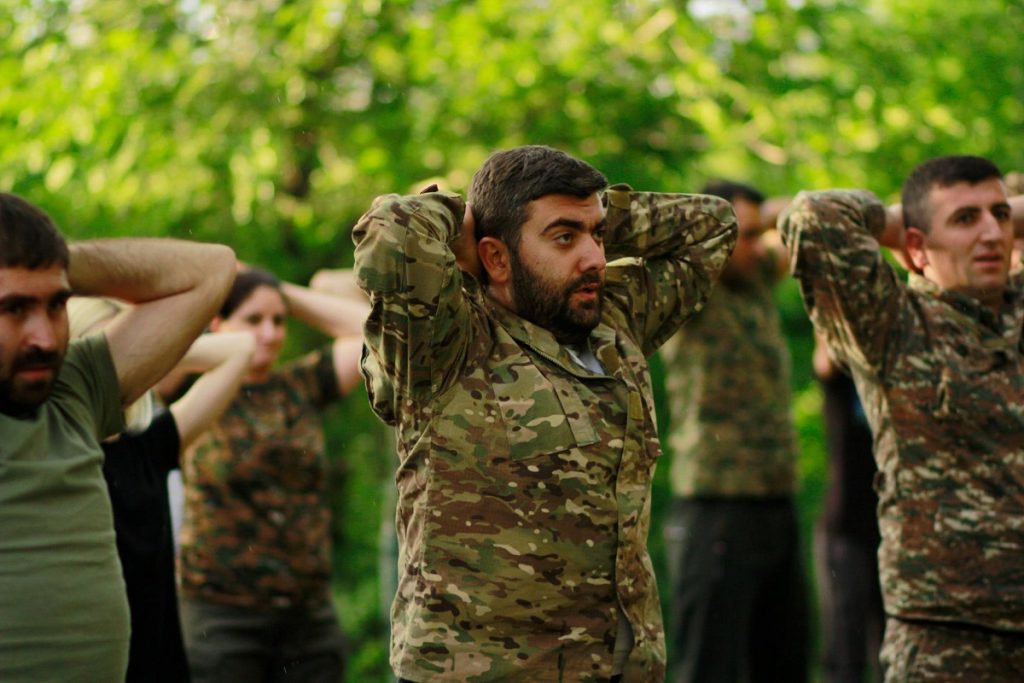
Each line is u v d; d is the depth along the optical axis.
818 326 4.84
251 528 6.22
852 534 7.11
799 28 10.92
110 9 11.19
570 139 10.70
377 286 3.51
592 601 3.58
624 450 3.67
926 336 4.70
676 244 4.10
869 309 4.67
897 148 10.75
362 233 3.57
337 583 11.99
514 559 3.53
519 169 3.69
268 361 6.38
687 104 10.48
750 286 7.31
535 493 3.57
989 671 4.54
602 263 3.69
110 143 10.71
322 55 11.23
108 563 3.83
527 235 3.67
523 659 3.51
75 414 3.94
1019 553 4.52
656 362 10.96
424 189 3.77
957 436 4.61
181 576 6.23
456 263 3.59
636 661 3.63
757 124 10.68
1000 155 11.02
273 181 11.05
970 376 4.62
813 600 11.27
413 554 3.62
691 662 7.15
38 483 3.70
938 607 4.57
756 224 7.14
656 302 4.07
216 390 4.98
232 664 6.13
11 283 3.63
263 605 6.21
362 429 12.31
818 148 10.60
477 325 3.70
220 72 10.72
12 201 3.70
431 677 3.48
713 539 7.11
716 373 7.16
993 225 4.72
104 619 3.76
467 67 10.30
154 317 4.18
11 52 10.93
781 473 7.21
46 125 10.64
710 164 10.95
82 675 3.70
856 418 7.07
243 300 6.38
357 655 11.25
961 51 11.18
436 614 3.52
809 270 4.72
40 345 3.68
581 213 3.67
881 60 11.05
